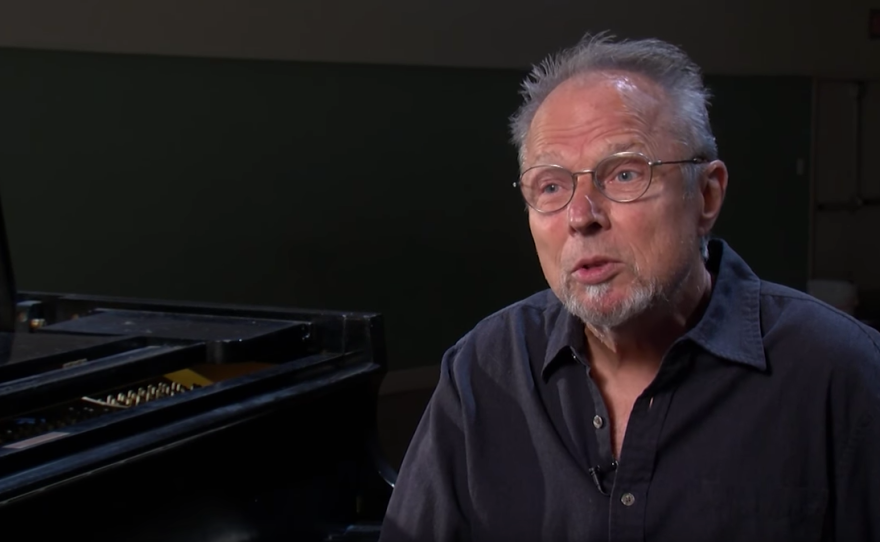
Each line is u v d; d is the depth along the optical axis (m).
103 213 3.75
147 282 3.89
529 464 1.07
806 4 6.41
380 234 4.64
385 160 4.62
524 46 5.11
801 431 0.95
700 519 0.96
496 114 5.02
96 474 0.99
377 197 4.62
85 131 3.67
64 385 1.05
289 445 1.33
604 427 1.03
